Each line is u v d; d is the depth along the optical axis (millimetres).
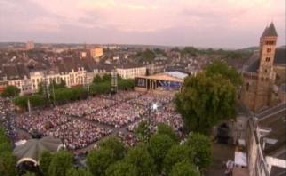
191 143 50062
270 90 89750
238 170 56469
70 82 173625
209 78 68062
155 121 85312
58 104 114688
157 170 48344
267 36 87312
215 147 70062
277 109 62062
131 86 158750
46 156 47438
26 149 51438
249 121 65625
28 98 103250
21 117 90312
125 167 39969
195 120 67500
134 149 45250
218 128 74188
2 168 44219
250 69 97312
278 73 114125
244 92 95125
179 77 156500
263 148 44625
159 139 48750
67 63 180625
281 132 48719
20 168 49719
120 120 87938
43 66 172125
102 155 44562
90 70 188375
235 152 62344
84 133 73438
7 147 51750
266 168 38375
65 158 44031
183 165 40344
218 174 55094
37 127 78500
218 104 66562
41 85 136875
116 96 133500
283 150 44844
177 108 71438
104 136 73062
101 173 43906
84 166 52469
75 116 95375
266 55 88438
